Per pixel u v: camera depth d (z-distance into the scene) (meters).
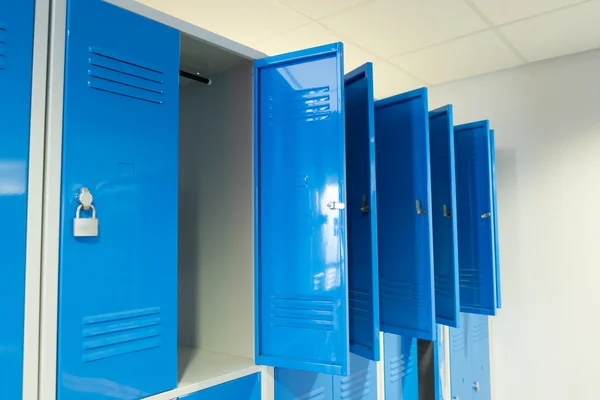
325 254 1.52
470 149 2.85
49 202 1.09
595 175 2.96
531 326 3.20
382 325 2.09
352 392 2.07
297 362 1.54
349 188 1.83
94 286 1.17
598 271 2.95
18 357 1.03
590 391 2.96
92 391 1.15
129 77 1.28
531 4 2.33
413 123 1.98
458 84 3.54
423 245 1.92
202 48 1.58
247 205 1.70
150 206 1.31
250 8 2.37
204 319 1.84
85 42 1.18
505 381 3.31
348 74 1.83
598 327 2.94
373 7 2.35
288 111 1.62
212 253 1.82
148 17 1.33
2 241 1.01
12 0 1.05
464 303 2.86
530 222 3.21
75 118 1.15
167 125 1.37
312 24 2.56
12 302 1.02
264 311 1.64
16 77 1.05
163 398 1.31
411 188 1.98
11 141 1.04
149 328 1.29
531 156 3.21
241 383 1.54
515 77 3.28
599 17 2.48
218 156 1.82
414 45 2.84
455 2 2.30
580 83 3.02
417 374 2.63
